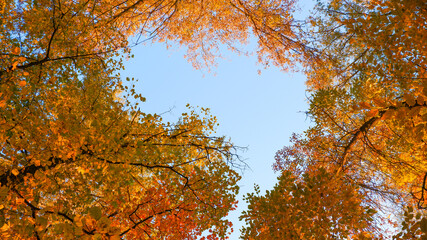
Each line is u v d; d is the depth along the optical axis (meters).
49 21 6.16
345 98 8.60
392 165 8.23
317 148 9.55
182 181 6.60
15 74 5.33
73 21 6.36
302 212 4.77
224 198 6.68
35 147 4.70
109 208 6.28
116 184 5.57
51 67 6.17
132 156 5.65
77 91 6.11
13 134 4.59
